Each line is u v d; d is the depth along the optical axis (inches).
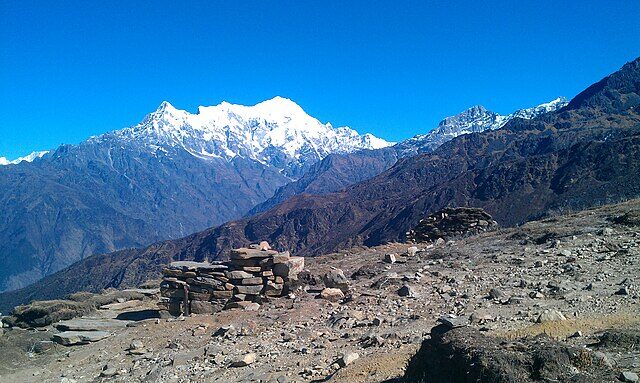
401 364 371.6
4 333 727.1
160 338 622.2
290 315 628.4
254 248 815.1
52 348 654.5
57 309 788.6
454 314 507.8
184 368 496.7
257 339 556.4
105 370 529.7
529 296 526.6
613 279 543.8
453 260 787.4
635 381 251.6
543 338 308.5
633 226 789.9
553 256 693.9
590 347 318.7
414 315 532.4
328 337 522.3
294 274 771.4
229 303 743.7
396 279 687.7
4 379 553.3
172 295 773.3
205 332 622.5
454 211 1198.3
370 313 575.8
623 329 335.3
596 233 785.6
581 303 471.8
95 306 848.9
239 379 441.1
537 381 253.6
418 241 1205.1
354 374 380.2
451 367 286.5
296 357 474.3
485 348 279.6
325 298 681.6
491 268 693.3
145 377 486.3
